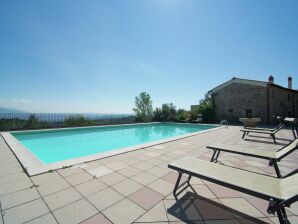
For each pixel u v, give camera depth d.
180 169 2.38
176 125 19.30
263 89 17.44
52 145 8.82
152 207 2.17
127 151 5.07
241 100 18.95
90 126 13.16
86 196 2.41
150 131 15.32
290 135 9.45
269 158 3.17
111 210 2.08
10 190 2.55
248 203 2.31
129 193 2.53
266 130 7.91
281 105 17.84
